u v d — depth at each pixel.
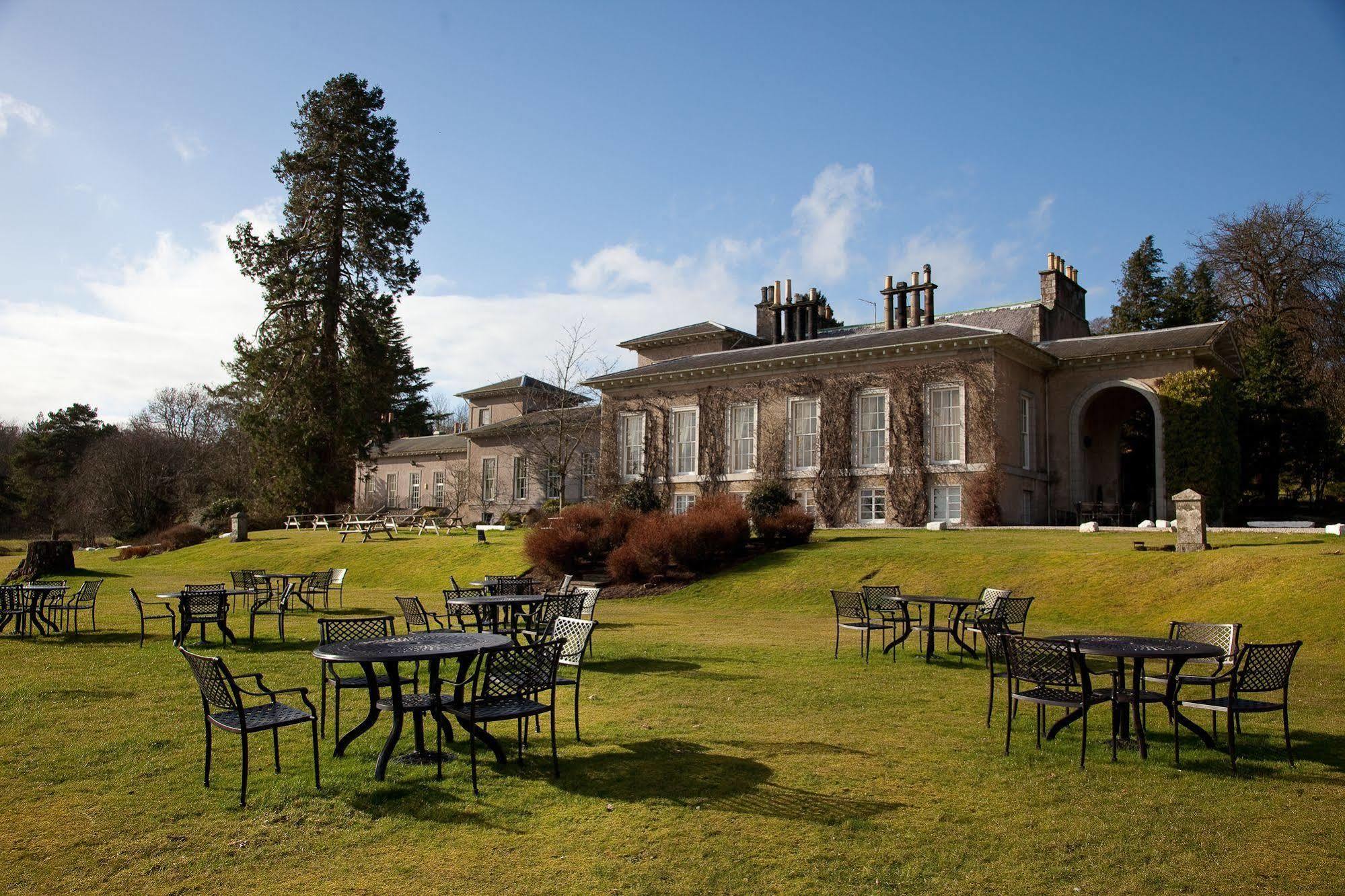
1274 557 17.28
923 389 30.89
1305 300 40.50
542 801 6.47
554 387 51.28
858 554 23.03
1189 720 8.30
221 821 6.07
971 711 9.50
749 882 5.11
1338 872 5.25
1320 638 13.74
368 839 5.75
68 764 7.35
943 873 5.24
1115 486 33.78
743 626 17.09
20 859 5.44
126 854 5.53
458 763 7.41
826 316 45.28
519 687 7.10
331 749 7.88
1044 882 5.12
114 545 55.28
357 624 9.06
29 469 66.12
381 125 47.41
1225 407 30.64
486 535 33.16
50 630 15.95
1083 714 7.41
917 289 38.06
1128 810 6.34
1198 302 43.88
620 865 5.33
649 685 10.81
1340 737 8.41
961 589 19.42
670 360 40.88
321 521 41.03
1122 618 16.41
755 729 8.62
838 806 6.38
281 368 44.88
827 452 32.94
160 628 16.45
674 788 6.77
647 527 24.30
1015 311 38.88
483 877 5.18
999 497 29.02
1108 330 57.91
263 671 11.67
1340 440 36.62
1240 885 5.07
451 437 59.16
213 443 66.38
